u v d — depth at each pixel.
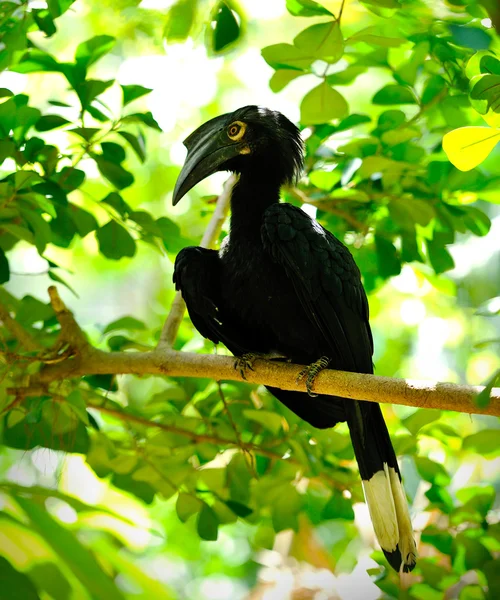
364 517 16.05
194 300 9.50
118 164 9.90
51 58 9.82
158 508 14.86
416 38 10.45
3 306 9.91
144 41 16.39
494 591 10.01
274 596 17.09
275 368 8.78
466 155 7.05
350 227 11.78
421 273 13.04
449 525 10.55
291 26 18.30
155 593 5.50
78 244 19.17
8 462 11.98
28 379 9.58
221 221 11.50
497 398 6.59
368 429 9.09
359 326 9.23
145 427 10.70
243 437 10.92
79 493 13.52
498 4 7.43
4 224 9.12
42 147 9.47
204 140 10.50
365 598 15.95
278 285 9.23
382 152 10.55
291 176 10.45
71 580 4.62
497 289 18.70
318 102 9.59
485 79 7.30
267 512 11.45
